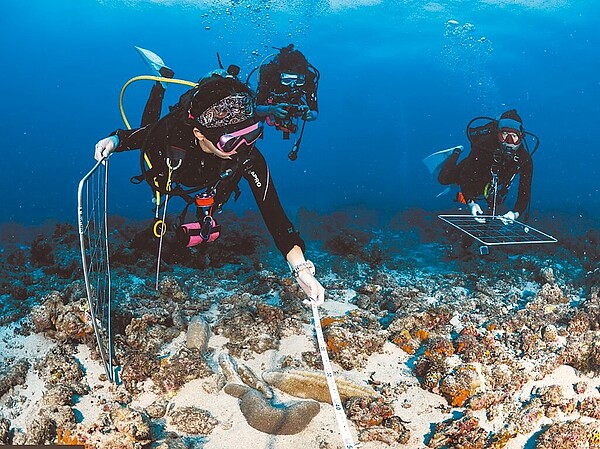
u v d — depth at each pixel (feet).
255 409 11.82
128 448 10.48
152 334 14.78
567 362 14.17
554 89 83.41
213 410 12.29
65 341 14.65
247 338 14.90
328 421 12.03
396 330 15.70
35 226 30.22
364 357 14.26
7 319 16.46
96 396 12.71
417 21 87.10
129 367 13.08
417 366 13.83
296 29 86.63
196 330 14.57
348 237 24.41
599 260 23.65
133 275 19.74
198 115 9.37
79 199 10.55
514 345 15.25
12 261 22.57
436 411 12.51
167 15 93.81
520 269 22.54
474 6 83.46
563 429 11.43
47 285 19.49
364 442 11.49
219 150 9.63
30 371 13.73
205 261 21.13
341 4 88.38
